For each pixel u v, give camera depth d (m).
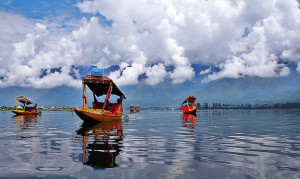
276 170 6.49
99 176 5.87
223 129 19.33
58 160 7.62
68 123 28.09
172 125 24.19
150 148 9.91
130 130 18.52
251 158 8.00
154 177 5.79
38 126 23.06
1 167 6.76
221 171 6.37
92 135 14.85
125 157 8.09
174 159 7.81
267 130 18.28
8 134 15.53
